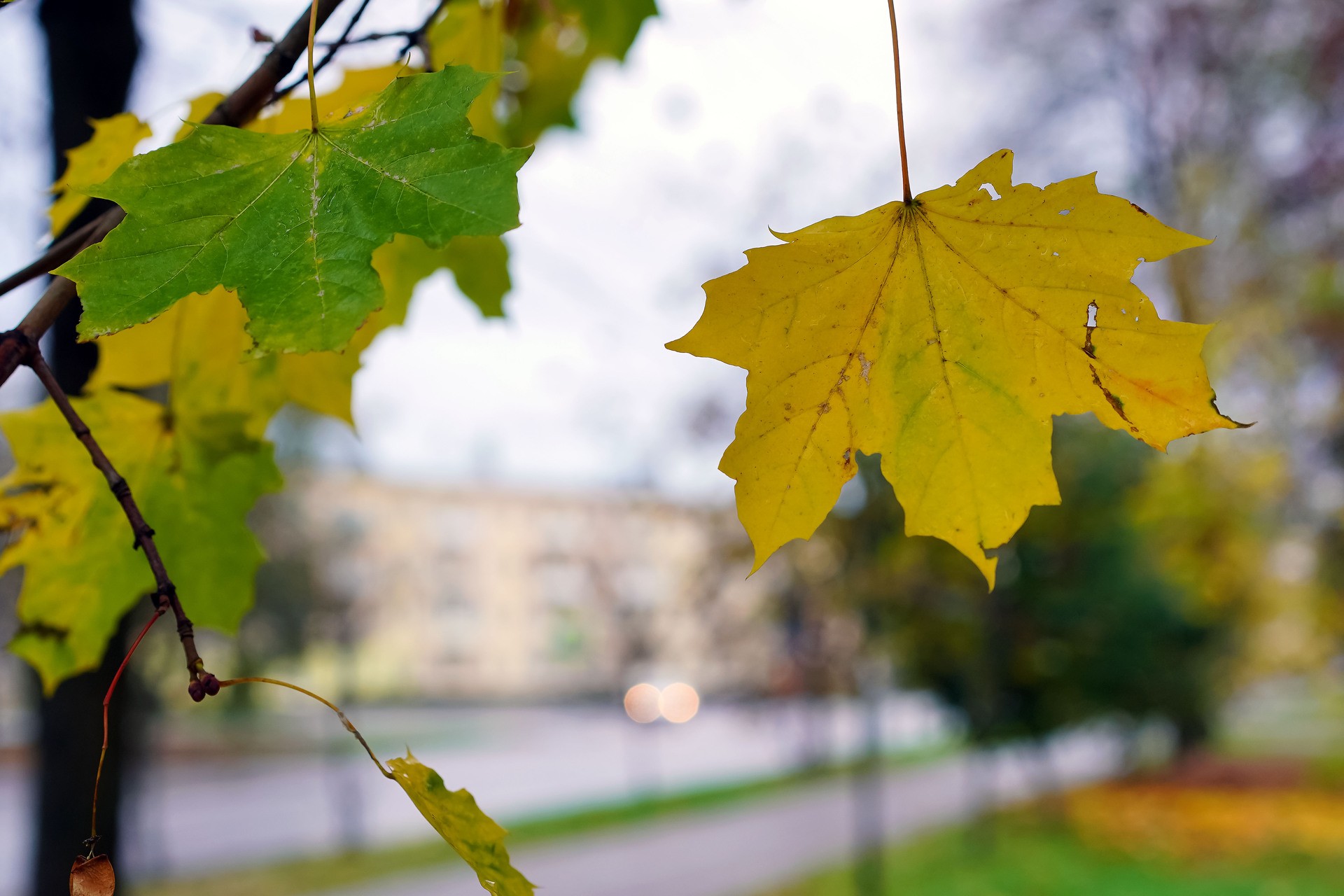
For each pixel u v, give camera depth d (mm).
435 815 729
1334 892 8531
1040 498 850
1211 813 13227
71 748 3396
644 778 19453
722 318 835
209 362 1179
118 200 674
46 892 3338
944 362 854
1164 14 9430
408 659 43344
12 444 1106
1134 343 808
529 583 46000
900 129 836
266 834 14555
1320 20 8453
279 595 16609
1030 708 11758
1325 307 9023
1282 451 9461
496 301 1454
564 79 1939
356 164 694
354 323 620
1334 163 8758
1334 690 32094
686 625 18766
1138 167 10438
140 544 665
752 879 10047
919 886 9430
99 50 3168
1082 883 9273
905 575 8938
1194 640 13023
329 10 866
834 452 856
